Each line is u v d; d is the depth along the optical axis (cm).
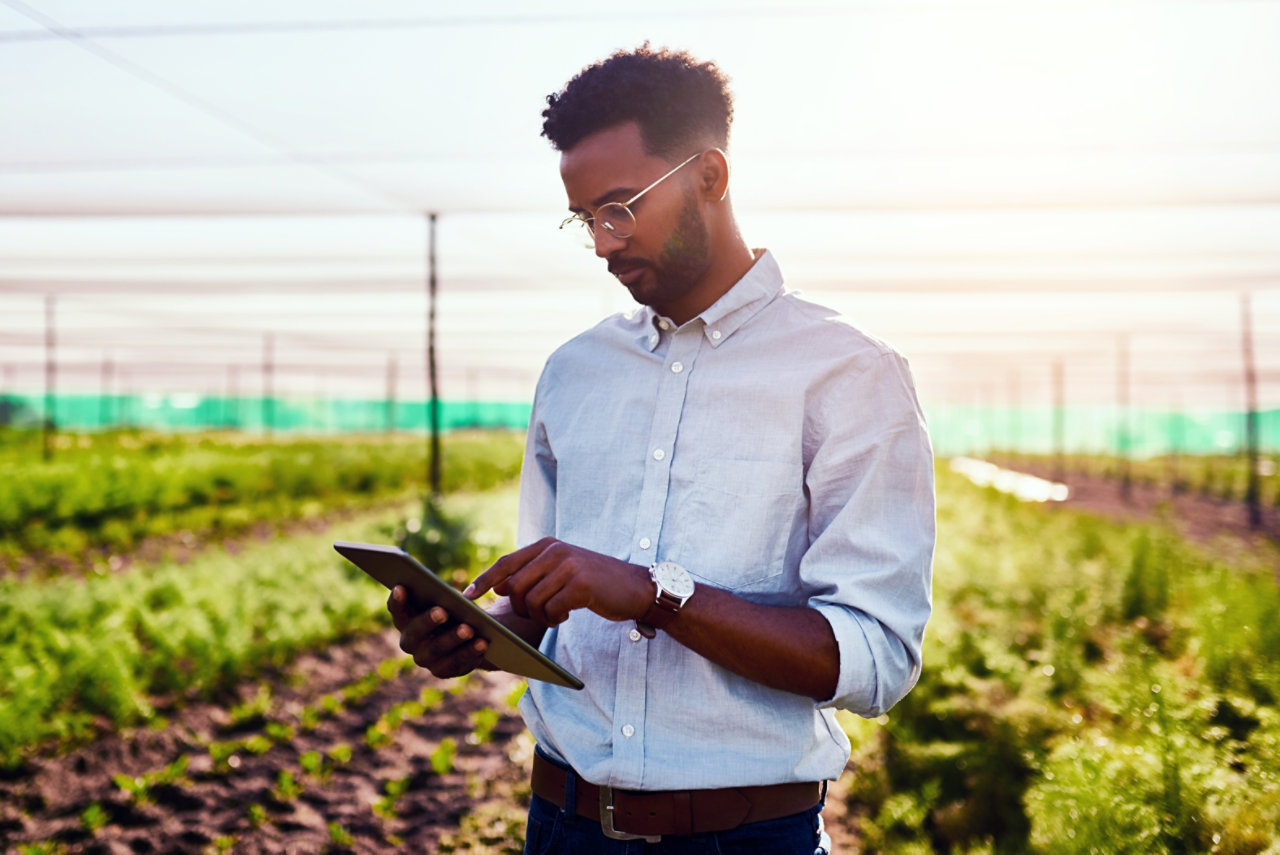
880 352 139
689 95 137
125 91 529
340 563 912
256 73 496
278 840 398
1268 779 305
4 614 683
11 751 456
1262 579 654
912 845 358
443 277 1305
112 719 516
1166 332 1650
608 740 141
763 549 138
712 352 145
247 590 755
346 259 1133
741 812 135
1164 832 287
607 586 120
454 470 2050
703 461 141
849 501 133
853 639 124
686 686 138
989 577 791
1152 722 360
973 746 403
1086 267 1000
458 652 129
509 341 2419
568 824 145
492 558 987
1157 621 637
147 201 797
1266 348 1947
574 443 153
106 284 1416
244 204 808
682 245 138
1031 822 350
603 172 136
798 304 147
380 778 466
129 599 706
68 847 385
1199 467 2655
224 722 536
